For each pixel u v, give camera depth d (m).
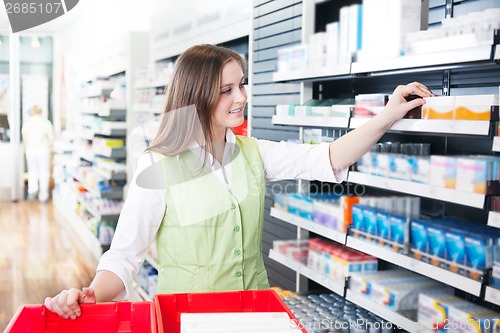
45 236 7.69
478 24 1.92
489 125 1.83
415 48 2.19
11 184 10.33
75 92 9.44
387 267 2.88
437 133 2.11
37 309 1.47
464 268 2.05
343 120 2.64
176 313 1.55
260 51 4.20
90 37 8.73
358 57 2.55
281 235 3.89
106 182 6.88
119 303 1.50
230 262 1.92
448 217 2.61
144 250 1.87
